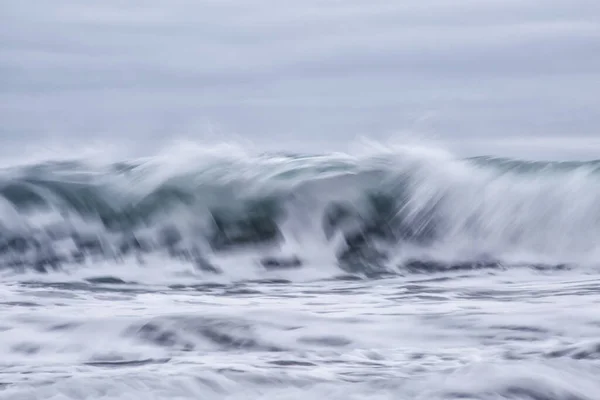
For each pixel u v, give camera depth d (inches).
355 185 872.9
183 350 426.9
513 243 852.6
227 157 887.7
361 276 795.4
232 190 860.6
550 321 483.5
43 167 881.5
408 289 680.4
